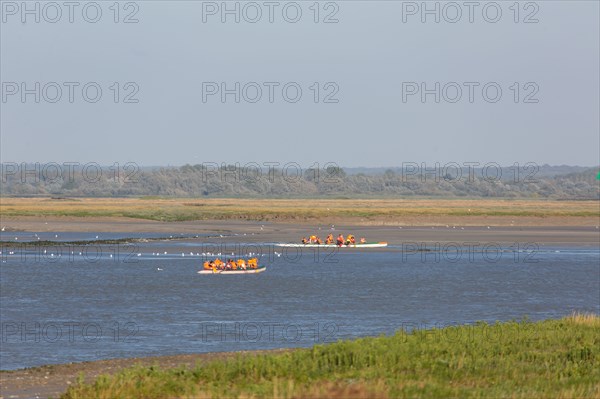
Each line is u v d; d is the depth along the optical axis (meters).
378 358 110.12
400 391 89.44
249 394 90.00
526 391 92.81
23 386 111.50
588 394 90.50
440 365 108.12
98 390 96.94
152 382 99.62
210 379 102.56
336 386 88.81
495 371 105.00
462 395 90.25
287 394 88.25
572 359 115.25
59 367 125.94
